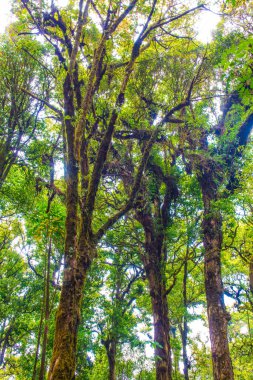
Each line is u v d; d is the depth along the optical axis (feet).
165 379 39.32
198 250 53.78
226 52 18.28
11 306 67.21
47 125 48.14
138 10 31.17
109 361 63.52
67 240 21.04
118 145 46.44
